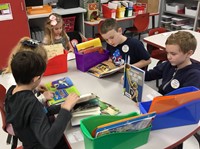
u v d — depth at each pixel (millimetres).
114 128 944
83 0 4164
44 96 1447
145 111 1158
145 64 2008
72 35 3088
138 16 4414
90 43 1866
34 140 1122
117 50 2041
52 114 1290
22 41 1493
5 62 3383
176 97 1102
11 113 1067
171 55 1563
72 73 1855
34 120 1025
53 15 2660
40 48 1376
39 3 3668
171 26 5359
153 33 3213
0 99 1390
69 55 2213
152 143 1093
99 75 1743
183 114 1164
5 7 3215
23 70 1056
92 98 1299
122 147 1024
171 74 1720
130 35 4992
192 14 4973
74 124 1189
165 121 1161
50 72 1812
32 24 4027
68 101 1185
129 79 1426
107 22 1840
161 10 5508
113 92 1551
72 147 1061
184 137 1132
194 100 1143
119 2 4605
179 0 5547
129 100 1451
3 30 3324
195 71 1555
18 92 1080
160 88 1797
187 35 1525
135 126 997
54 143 1010
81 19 4133
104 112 1298
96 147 952
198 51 2365
